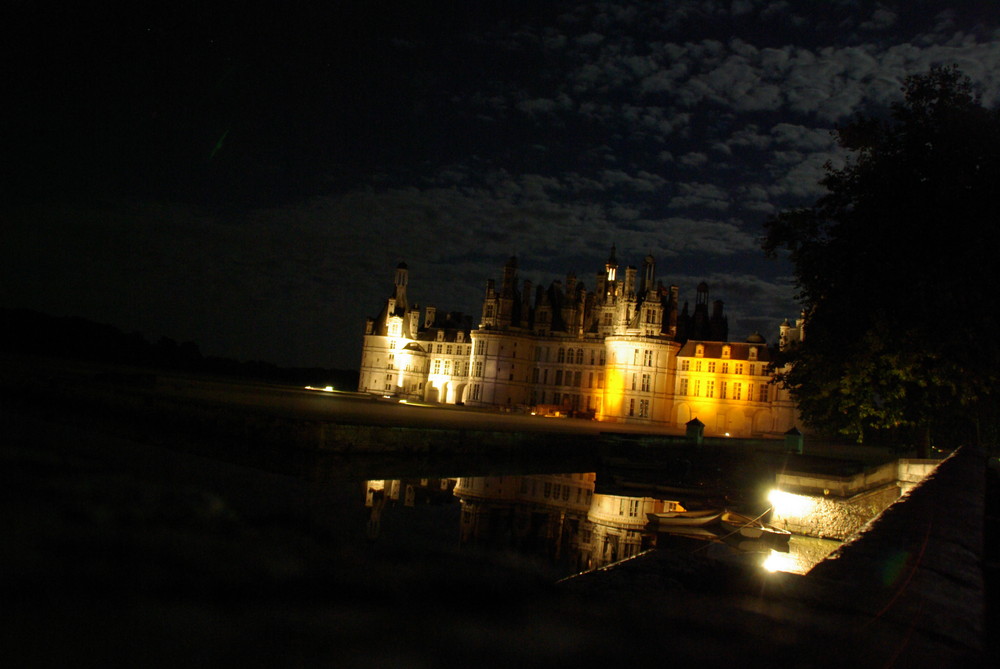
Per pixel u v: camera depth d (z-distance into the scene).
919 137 30.17
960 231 27.75
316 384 187.88
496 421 69.12
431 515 25.45
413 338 148.50
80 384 54.78
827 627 4.25
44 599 7.31
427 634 5.32
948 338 26.62
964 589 5.23
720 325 122.69
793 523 31.52
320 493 26.98
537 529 25.33
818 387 35.16
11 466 19.52
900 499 9.49
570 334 125.19
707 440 56.12
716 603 4.86
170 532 12.27
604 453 54.44
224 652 5.75
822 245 32.88
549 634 4.57
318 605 7.20
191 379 108.69
